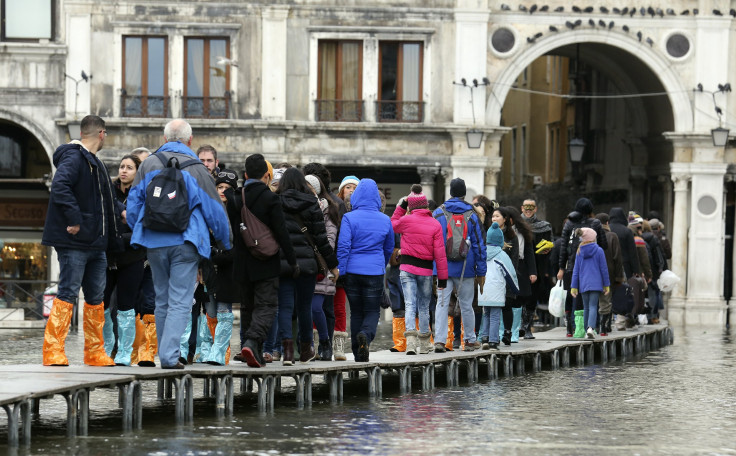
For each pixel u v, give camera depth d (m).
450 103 47.25
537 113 72.50
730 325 46.25
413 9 46.88
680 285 48.66
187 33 46.47
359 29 46.75
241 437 15.50
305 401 19.30
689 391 21.92
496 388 22.23
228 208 18.42
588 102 61.66
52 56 46.47
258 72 46.72
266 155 46.72
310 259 19.33
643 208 54.38
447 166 47.22
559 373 25.44
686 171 48.44
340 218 21.39
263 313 18.30
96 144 17.83
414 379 24.27
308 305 19.64
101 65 46.44
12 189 49.47
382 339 34.69
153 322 19.95
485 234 24.61
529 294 27.08
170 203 17.00
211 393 20.80
